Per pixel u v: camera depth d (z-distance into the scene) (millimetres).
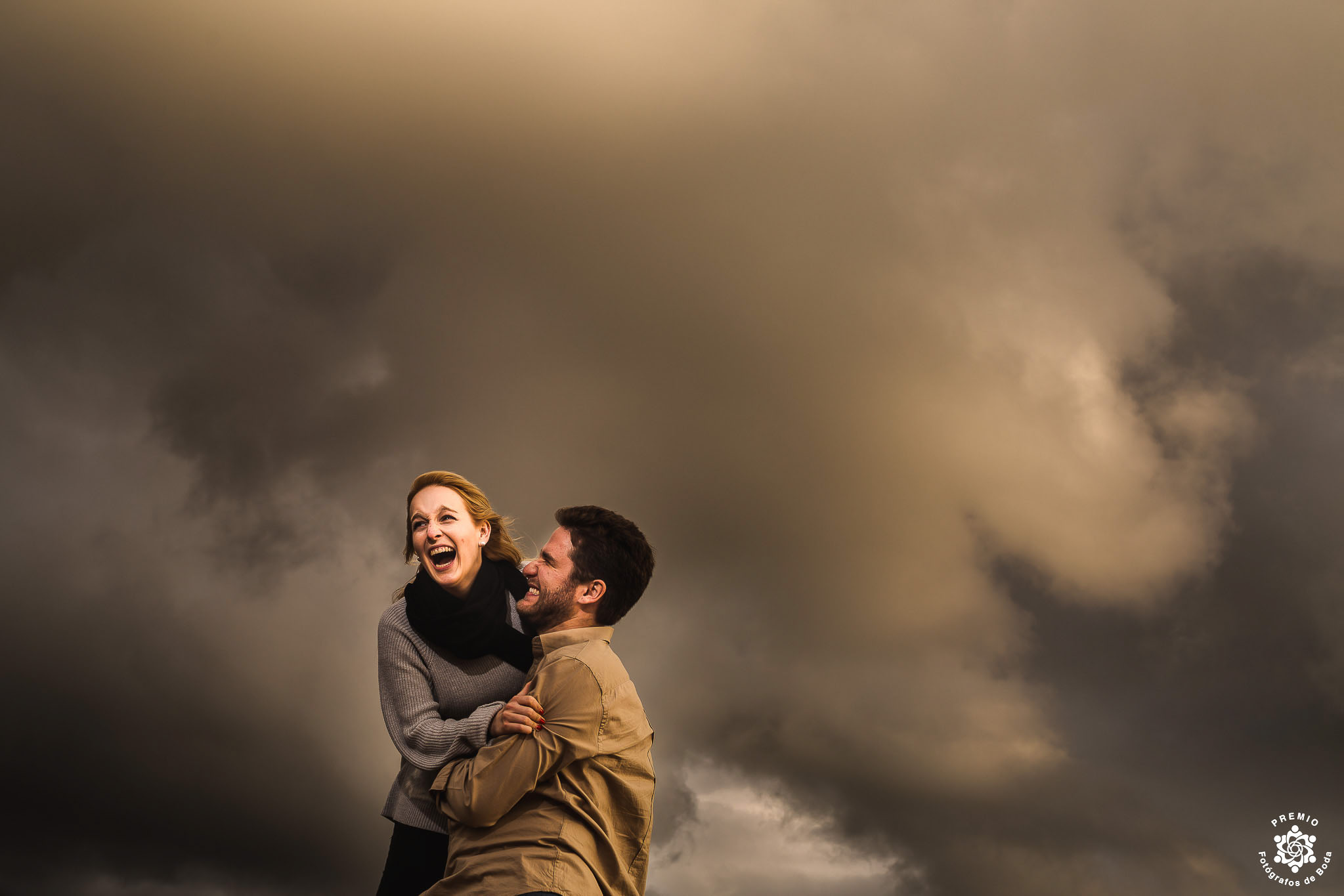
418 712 2170
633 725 2062
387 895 2129
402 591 2367
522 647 2295
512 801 1876
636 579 2217
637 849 2021
